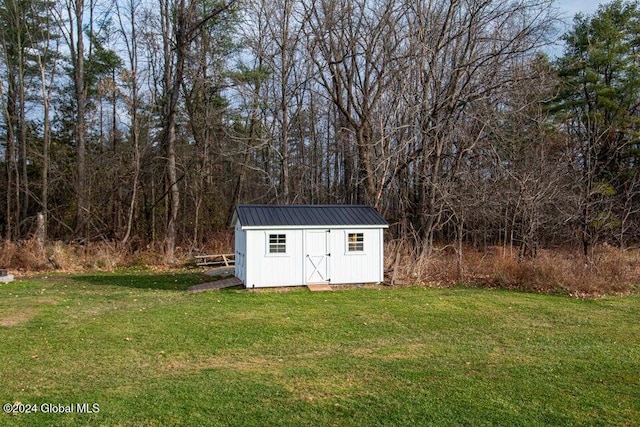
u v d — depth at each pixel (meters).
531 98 22.50
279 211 16.09
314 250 15.59
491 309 12.42
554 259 17.11
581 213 19.91
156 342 9.02
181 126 29.12
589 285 15.16
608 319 11.46
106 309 11.99
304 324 10.60
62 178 25.59
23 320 10.70
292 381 6.88
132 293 14.46
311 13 24.59
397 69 20.80
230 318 11.08
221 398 6.17
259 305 12.62
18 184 25.59
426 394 6.43
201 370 7.42
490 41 19.30
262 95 27.23
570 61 28.44
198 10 25.14
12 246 20.03
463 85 19.08
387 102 21.30
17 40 26.23
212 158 28.50
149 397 6.16
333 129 33.94
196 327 10.20
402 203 20.36
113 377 7.02
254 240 15.03
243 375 7.14
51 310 11.78
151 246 23.77
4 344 8.75
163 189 27.81
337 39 21.75
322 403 6.06
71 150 28.56
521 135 23.09
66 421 5.41
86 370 7.36
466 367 7.66
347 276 15.91
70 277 17.83
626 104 27.75
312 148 33.97
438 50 19.17
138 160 23.81
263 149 29.53
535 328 10.54
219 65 26.27
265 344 9.01
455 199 19.62
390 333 9.98
